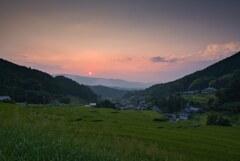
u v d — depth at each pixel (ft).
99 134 135.23
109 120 290.15
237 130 307.37
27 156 40.68
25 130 64.23
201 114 586.86
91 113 363.56
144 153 97.30
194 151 129.49
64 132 111.14
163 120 427.74
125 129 198.29
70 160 44.50
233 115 537.65
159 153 104.06
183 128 292.61
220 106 604.08
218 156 124.06
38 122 128.88
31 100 630.33
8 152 41.83
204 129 298.76
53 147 47.50
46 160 41.73
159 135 183.73
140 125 268.62
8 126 72.64
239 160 120.67
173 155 108.17
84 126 174.70
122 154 82.74
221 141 191.62
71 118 258.78
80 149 51.37
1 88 609.83
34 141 49.34
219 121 413.59
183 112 640.17
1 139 50.72
